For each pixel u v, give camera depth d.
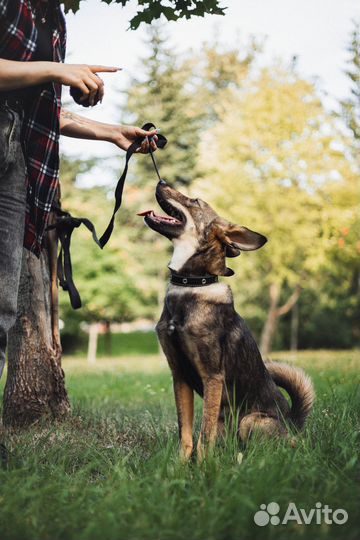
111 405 7.00
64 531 2.48
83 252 23.09
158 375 11.71
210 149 19.91
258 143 18.55
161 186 4.27
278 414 4.30
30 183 3.26
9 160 3.09
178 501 2.77
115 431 4.71
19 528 2.47
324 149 18.17
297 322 28.75
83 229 23.31
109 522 2.47
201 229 4.18
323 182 18.39
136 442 4.45
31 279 4.83
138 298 26.41
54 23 3.37
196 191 19.72
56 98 3.29
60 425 4.67
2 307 3.17
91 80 3.12
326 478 3.02
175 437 4.27
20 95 3.19
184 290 4.07
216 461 3.28
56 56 3.37
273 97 18.08
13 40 3.08
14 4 3.05
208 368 3.96
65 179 25.59
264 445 3.61
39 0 3.29
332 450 3.54
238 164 18.89
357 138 18.14
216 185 19.11
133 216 28.41
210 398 3.92
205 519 2.54
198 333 3.95
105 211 26.53
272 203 18.33
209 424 3.89
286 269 19.69
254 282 23.70
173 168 27.47
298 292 22.77
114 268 23.73
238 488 2.81
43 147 3.26
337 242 19.12
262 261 20.19
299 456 3.31
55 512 2.67
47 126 3.27
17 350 4.83
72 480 3.16
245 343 4.18
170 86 28.25
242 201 18.55
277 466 3.05
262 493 2.73
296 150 18.06
